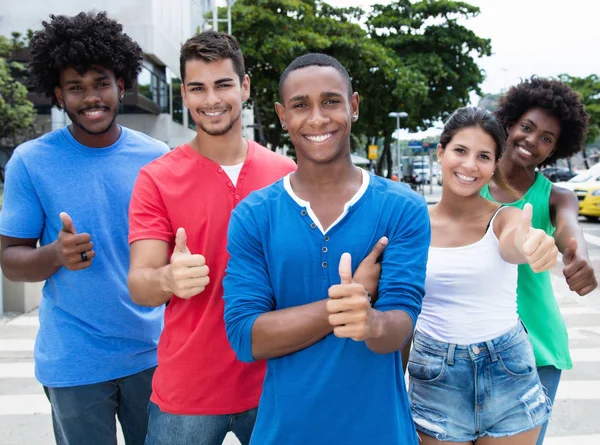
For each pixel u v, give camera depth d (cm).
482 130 232
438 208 248
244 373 225
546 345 251
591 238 1341
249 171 234
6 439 407
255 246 185
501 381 225
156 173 226
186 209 225
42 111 2202
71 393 250
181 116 2792
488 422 226
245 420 230
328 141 184
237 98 233
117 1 2075
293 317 171
